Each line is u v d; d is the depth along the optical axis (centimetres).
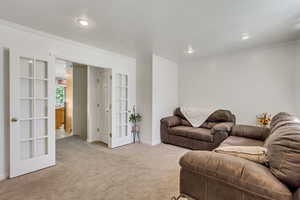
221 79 399
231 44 320
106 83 408
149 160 296
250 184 98
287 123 150
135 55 398
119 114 398
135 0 173
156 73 406
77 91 501
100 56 349
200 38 287
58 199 179
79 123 499
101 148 370
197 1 175
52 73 265
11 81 220
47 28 244
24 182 213
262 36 278
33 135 247
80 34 267
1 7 186
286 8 189
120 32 259
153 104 400
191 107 450
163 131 410
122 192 194
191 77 454
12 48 221
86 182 216
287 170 93
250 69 354
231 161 113
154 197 184
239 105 372
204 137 336
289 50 308
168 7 187
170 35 272
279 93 320
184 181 134
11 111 221
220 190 114
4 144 224
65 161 288
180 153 335
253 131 279
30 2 177
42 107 260
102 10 194
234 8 190
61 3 179
